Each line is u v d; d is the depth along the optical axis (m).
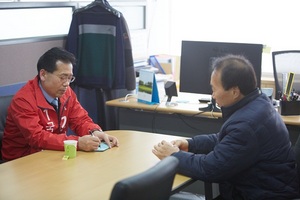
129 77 4.08
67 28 3.92
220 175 2.06
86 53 3.97
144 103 3.54
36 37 3.59
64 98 2.72
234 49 3.23
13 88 3.44
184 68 3.42
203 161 2.08
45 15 3.67
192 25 5.03
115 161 2.27
